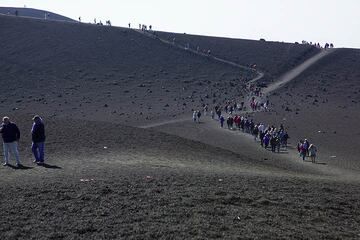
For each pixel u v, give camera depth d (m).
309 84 111.94
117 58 124.06
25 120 38.72
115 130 38.12
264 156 47.62
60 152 29.47
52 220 16.33
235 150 50.59
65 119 41.47
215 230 16.06
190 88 103.31
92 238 15.08
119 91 100.12
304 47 147.00
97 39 135.50
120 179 21.56
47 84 104.31
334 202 21.23
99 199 18.53
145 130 40.47
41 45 127.44
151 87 103.75
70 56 122.31
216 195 20.09
